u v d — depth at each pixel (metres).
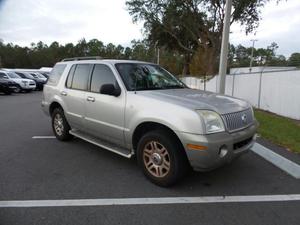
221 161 4.11
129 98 4.84
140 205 3.90
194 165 4.08
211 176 4.93
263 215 3.68
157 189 4.40
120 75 5.19
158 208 3.83
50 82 7.23
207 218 3.60
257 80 15.09
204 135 3.96
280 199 4.12
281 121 10.56
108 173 5.02
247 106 4.88
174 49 38.81
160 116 4.30
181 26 31.64
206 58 29.89
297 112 11.24
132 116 4.73
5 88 22.64
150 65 5.99
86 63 6.09
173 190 4.38
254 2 26.69
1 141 7.06
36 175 4.89
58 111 6.86
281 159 5.87
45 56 93.56
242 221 3.53
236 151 4.32
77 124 6.24
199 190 4.39
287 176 4.98
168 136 4.32
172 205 3.91
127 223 3.46
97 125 5.52
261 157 5.98
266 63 85.75
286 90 12.07
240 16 27.78
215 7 28.17
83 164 5.45
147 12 30.86
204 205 3.93
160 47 38.38
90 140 5.83
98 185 4.52
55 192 4.25
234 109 4.46
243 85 17.03
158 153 4.46
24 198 4.05
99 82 5.58
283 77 12.33
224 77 11.80
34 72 31.19
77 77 6.25
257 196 4.21
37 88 28.34
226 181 4.73
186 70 46.69
